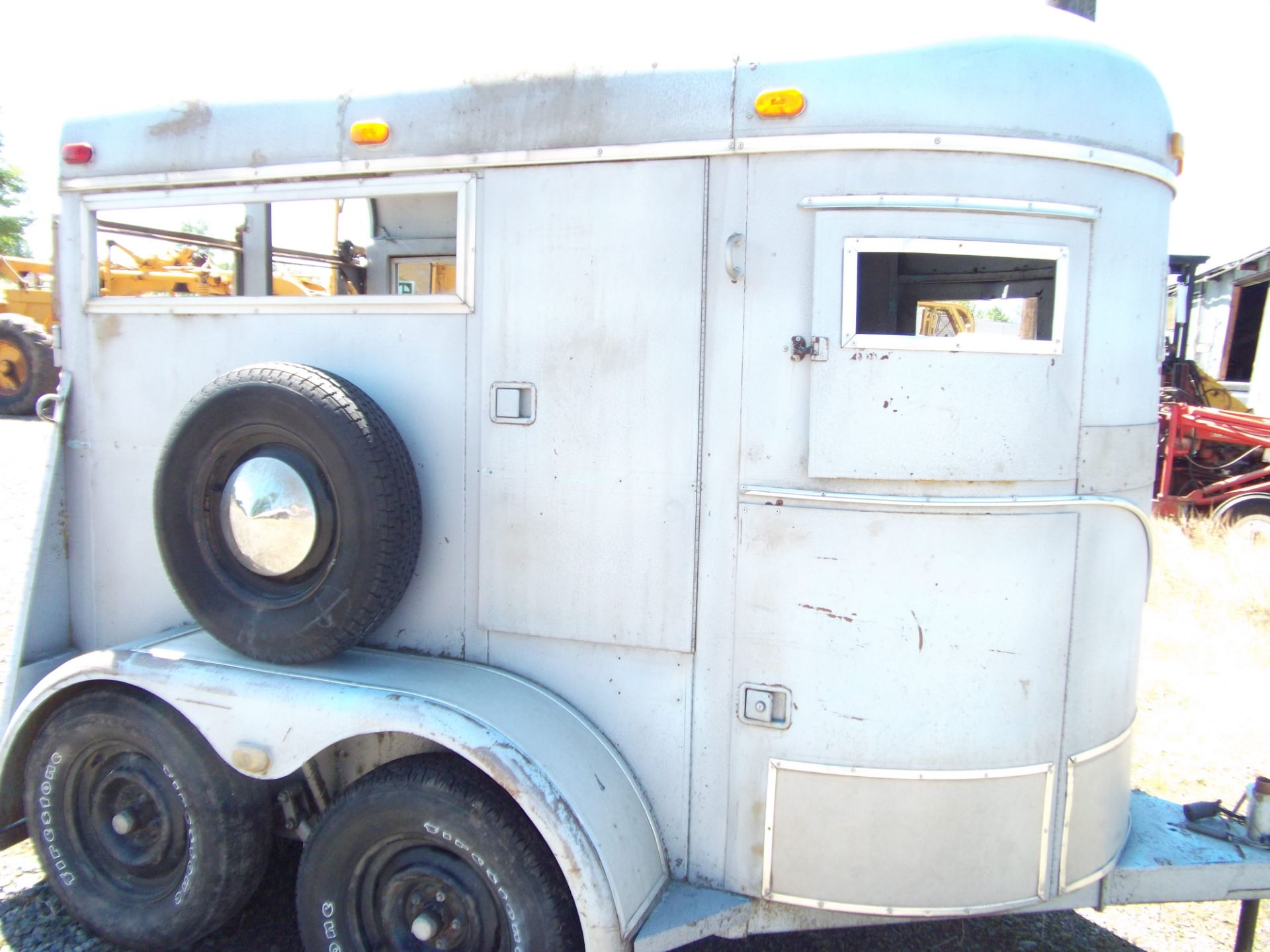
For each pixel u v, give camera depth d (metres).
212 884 2.58
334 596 2.34
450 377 2.47
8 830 2.88
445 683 2.37
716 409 2.23
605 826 2.19
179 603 2.87
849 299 2.13
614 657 2.38
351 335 2.57
